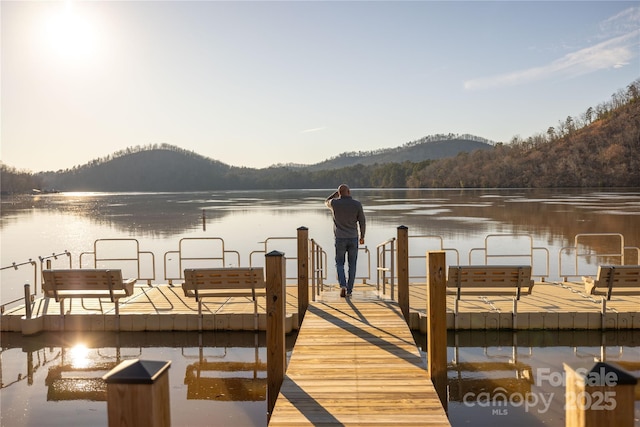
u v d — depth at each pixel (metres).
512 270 8.74
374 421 4.70
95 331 9.49
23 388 7.20
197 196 142.62
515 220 37.81
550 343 8.93
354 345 6.80
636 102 150.62
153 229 37.09
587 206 52.62
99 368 7.95
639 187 123.69
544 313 9.06
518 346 8.78
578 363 2.91
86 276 9.19
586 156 136.62
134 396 2.83
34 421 6.17
